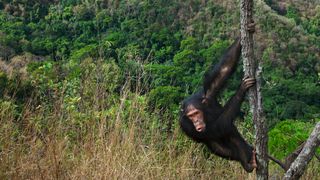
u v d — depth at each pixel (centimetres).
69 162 608
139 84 743
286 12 3900
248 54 378
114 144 617
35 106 712
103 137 634
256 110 383
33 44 2564
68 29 2967
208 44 2738
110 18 2980
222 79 490
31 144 612
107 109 723
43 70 859
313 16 3847
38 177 567
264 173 392
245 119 866
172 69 1600
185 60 2217
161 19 2948
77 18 3055
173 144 710
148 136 715
